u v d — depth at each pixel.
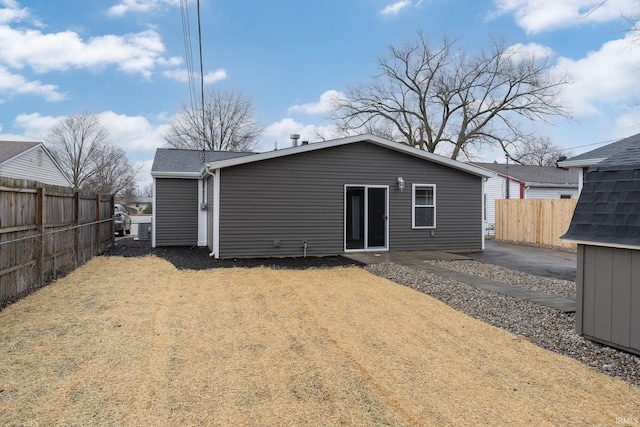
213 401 2.98
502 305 5.96
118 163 39.59
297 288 7.01
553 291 6.93
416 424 2.71
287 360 3.77
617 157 4.79
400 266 9.43
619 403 3.04
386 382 3.34
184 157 15.18
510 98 26.47
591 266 4.43
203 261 10.08
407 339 4.43
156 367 3.55
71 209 8.59
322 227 11.27
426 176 12.30
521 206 15.78
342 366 3.65
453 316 5.39
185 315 5.22
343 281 7.73
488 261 10.57
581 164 11.83
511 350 4.14
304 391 3.16
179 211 13.57
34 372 3.41
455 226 12.64
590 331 4.43
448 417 2.80
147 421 2.68
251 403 2.96
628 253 4.04
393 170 11.96
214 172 10.78
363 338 4.43
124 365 3.59
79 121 36.94
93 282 7.27
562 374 3.56
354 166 11.57
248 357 3.83
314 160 11.19
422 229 12.28
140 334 4.43
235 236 10.59
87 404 2.89
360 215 11.78
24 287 6.16
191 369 3.53
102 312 5.28
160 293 6.46
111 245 13.30
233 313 5.36
